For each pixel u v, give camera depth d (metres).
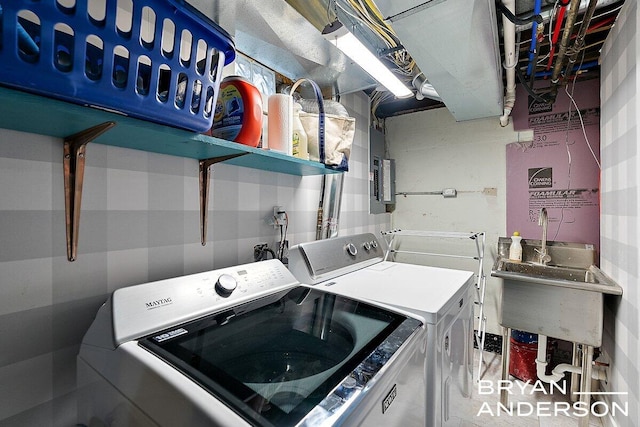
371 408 0.69
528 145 2.75
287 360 0.89
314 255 1.59
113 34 0.67
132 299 0.88
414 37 1.45
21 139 0.85
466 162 3.03
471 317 1.74
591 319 1.79
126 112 0.72
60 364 0.93
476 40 1.48
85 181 0.98
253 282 1.22
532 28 1.72
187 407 0.60
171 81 0.78
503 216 2.87
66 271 0.94
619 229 1.78
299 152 1.47
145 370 0.69
